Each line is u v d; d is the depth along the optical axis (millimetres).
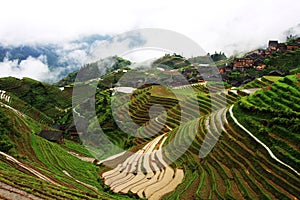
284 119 35875
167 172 33844
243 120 41469
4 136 38062
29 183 20859
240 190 29031
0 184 18891
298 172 28797
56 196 19812
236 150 36281
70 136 69500
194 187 30375
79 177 33625
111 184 31281
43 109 106688
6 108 55344
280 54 117375
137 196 28547
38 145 42938
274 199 26500
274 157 31875
